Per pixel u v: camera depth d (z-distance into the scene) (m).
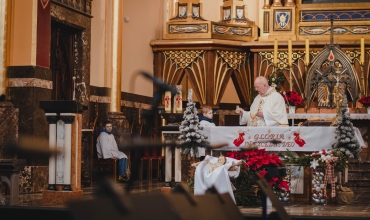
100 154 11.34
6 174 6.78
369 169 11.91
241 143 8.05
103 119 12.64
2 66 9.74
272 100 8.91
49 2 10.28
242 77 15.01
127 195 1.55
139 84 14.54
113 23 12.98
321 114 12.68
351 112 12.73
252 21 15.35
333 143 8.12
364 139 12.41
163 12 15.96
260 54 14.77
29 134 9.70
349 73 13.48
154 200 1.59
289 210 7.15
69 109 7.78
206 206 1.83
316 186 8.04
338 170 8.08
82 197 7.87
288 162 8.12
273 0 15.34
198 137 7.85
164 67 15.04
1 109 9.55
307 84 13.64
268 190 1.96
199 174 7.24
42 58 10.09
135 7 14.27
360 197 9.35
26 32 9.91
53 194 7.78
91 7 12.27
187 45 14.77
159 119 14.77
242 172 7.69
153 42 14.97
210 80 14.66
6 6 9.80
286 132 8.11
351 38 14.61
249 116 9.07
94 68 12.50
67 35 11.63
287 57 14.59
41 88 9.95
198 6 15.20
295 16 15.01
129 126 13.72
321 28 14.84
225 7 15.52
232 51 14.88
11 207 3.83
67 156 7.80
